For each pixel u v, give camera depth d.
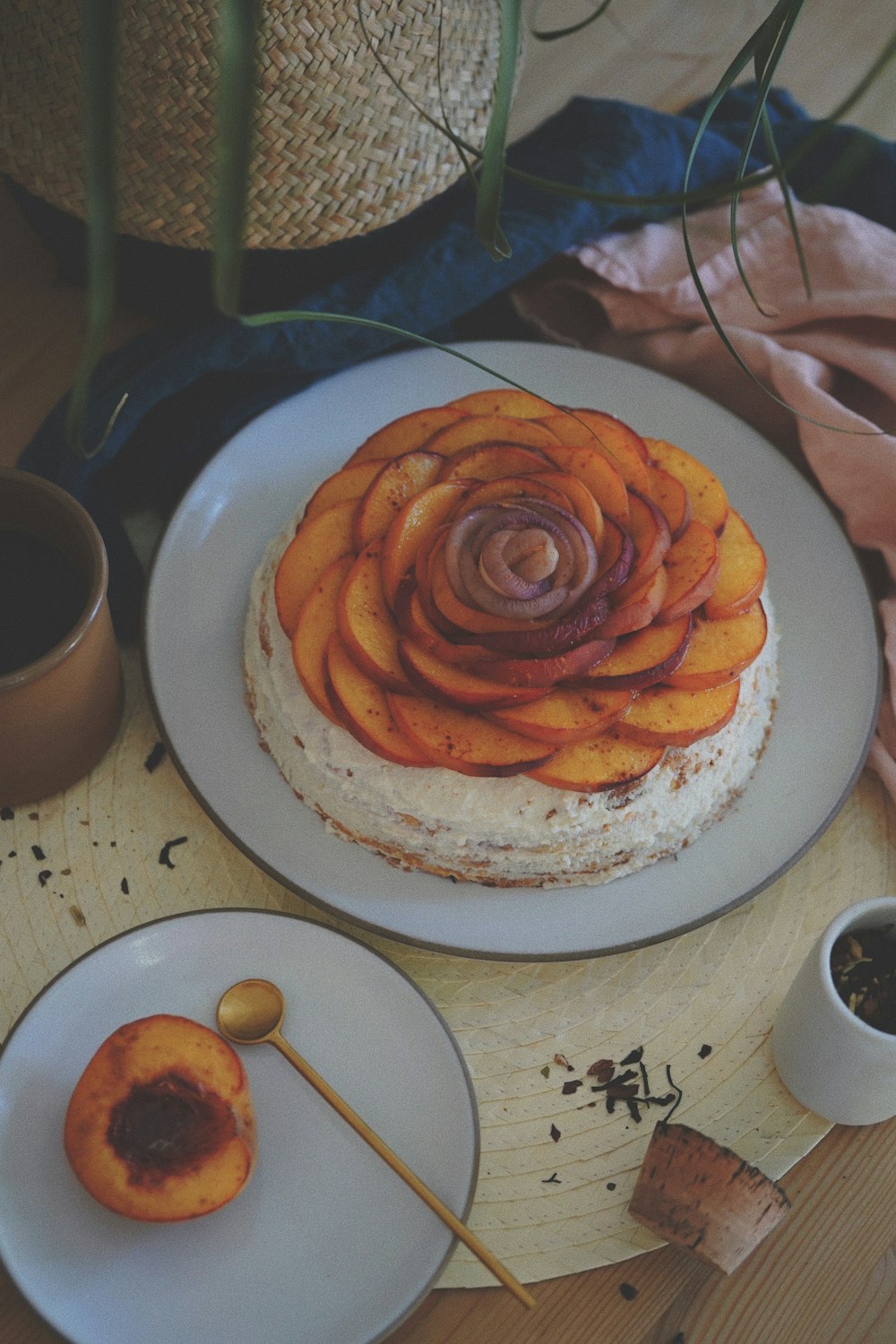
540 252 0.90
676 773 0.76
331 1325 0.68
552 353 0.91
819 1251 0.73
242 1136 0.69
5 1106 0.70
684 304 0.92
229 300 0.59
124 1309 0.68
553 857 0.76
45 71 0.76
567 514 0.73
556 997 0.78
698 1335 0.71
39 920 0.77
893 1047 0.68
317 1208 0.70
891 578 0.90
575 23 1.04
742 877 0.78
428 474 0.77
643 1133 0.75
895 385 0.90
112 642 0.77
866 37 1.07
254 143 0.76
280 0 0.75
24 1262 0.68
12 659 0.75
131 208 0.80
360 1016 0.74
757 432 0.90
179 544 0.83
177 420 0.88
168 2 0.73
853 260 0.93
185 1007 0.73
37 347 0.89
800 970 0.73
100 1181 0.66
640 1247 0.72
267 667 0.78
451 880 0.77
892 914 0.72
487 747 0.73
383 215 0.82
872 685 0.83
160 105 0.75
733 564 0.77
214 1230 0.70
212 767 0.78
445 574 0.72
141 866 0.79
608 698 0.73
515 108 1.00
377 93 0.78
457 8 0.79
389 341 0.89
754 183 0.63
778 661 0.84
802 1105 0.76
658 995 0.78
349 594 0.74
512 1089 0.75
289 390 0.89
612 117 0.95
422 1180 0.71
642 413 0.91
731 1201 0.68
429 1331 0.70
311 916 0.79
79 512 0.75
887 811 0.83
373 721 0.73
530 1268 0.71
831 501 0.90
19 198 0.87
